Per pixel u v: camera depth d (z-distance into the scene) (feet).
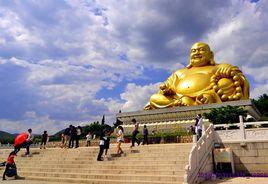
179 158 58.13
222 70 123.54
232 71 121.70
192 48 136.15
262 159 61.62
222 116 81.97
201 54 132.67
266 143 61.87
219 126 68.44
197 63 132.46
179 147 64.23
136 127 74.79
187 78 127.65
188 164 51.93
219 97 117.39
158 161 58.49
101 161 65.31
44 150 85.56
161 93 132.05
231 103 108.37
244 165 62.75
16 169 67.82
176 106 122.21
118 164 61.82
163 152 63.00
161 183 49.06
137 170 55.88
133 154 65.46
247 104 105.81
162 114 121.29
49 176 63.87
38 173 65.92
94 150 75.05
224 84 118.42
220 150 62.95
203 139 59.98
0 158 95.76
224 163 63.36
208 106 111.55
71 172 63.26
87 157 70.28
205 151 59.67
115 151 71.10
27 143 83.46
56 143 109.09
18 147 83.51
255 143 62.90
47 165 70.59
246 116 82.99
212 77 122.93
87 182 56.59
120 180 53.52
